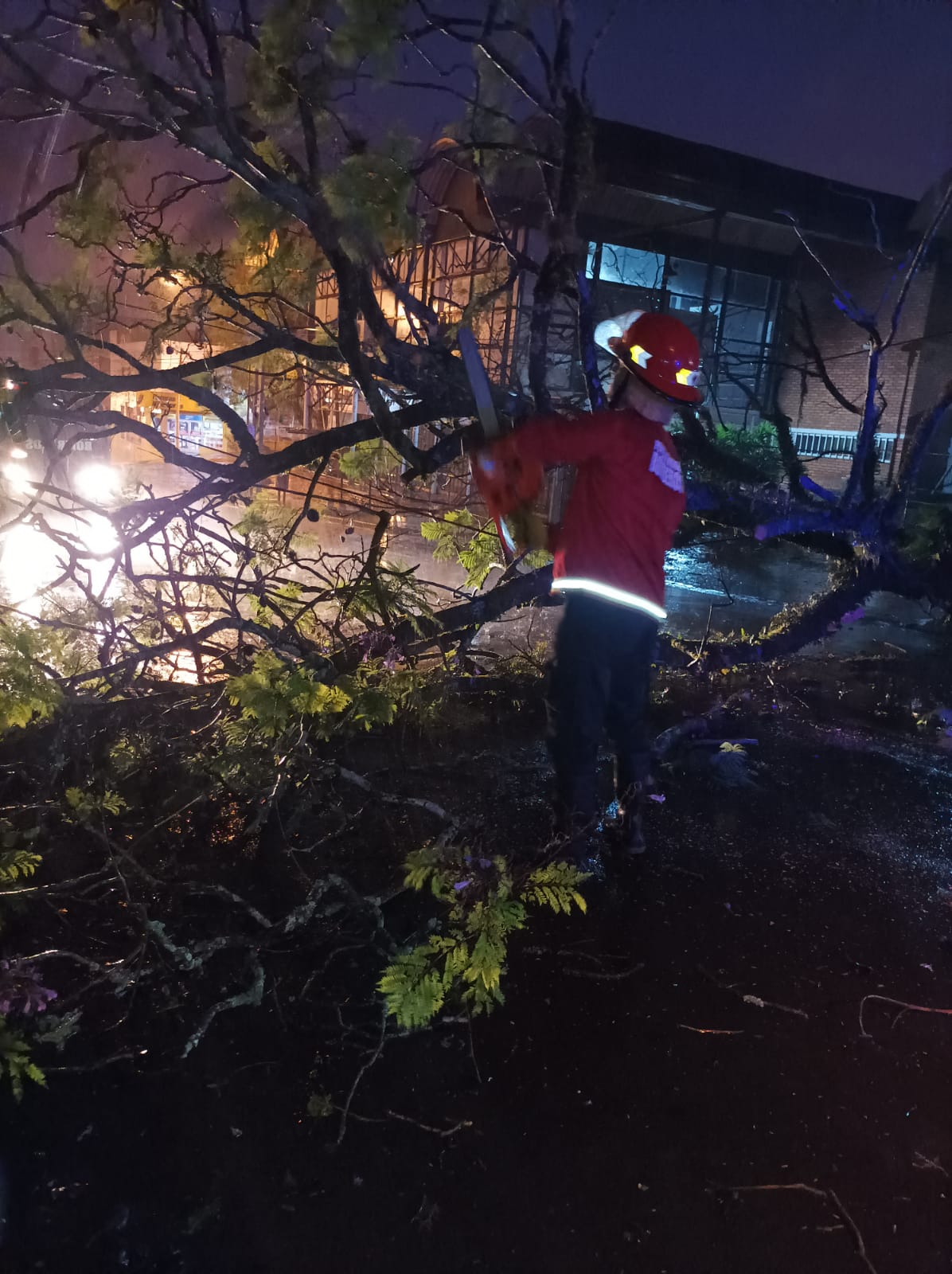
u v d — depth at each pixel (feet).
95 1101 6.46
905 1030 7.61
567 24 11.05
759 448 39.11
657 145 47.83
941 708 16.53
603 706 9.37
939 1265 5.50
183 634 11.37
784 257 57.88
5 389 11.33
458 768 12.35
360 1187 5.85
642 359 8.96
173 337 15.38
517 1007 7.62
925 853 10.93
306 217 9.41
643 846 10.33
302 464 12.78
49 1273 5.21
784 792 12.55
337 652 12.71
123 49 8.29
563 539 9.29
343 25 8.46
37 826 9.78
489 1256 5.44
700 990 8.00
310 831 10.37
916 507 26.89
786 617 18.37
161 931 7.52
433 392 12.44
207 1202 5.71
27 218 11.06
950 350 53.67
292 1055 6.98
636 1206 5.82
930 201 26.96
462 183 27.86
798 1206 5.87
